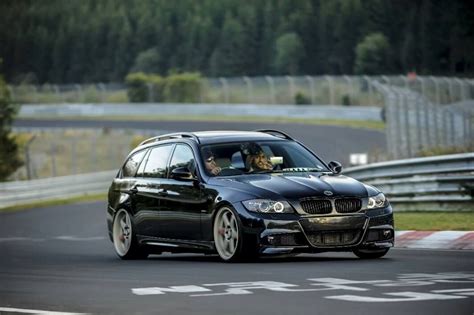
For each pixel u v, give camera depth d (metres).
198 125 168.00
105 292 22.36
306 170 31.36
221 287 22.52
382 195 30.02
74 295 22.02
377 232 29.45
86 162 148.75
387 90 72.19
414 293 20.31
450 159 47.41
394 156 70.06
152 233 32.97
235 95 192.00
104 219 64.56
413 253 31.80
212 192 30.30
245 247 28.95
